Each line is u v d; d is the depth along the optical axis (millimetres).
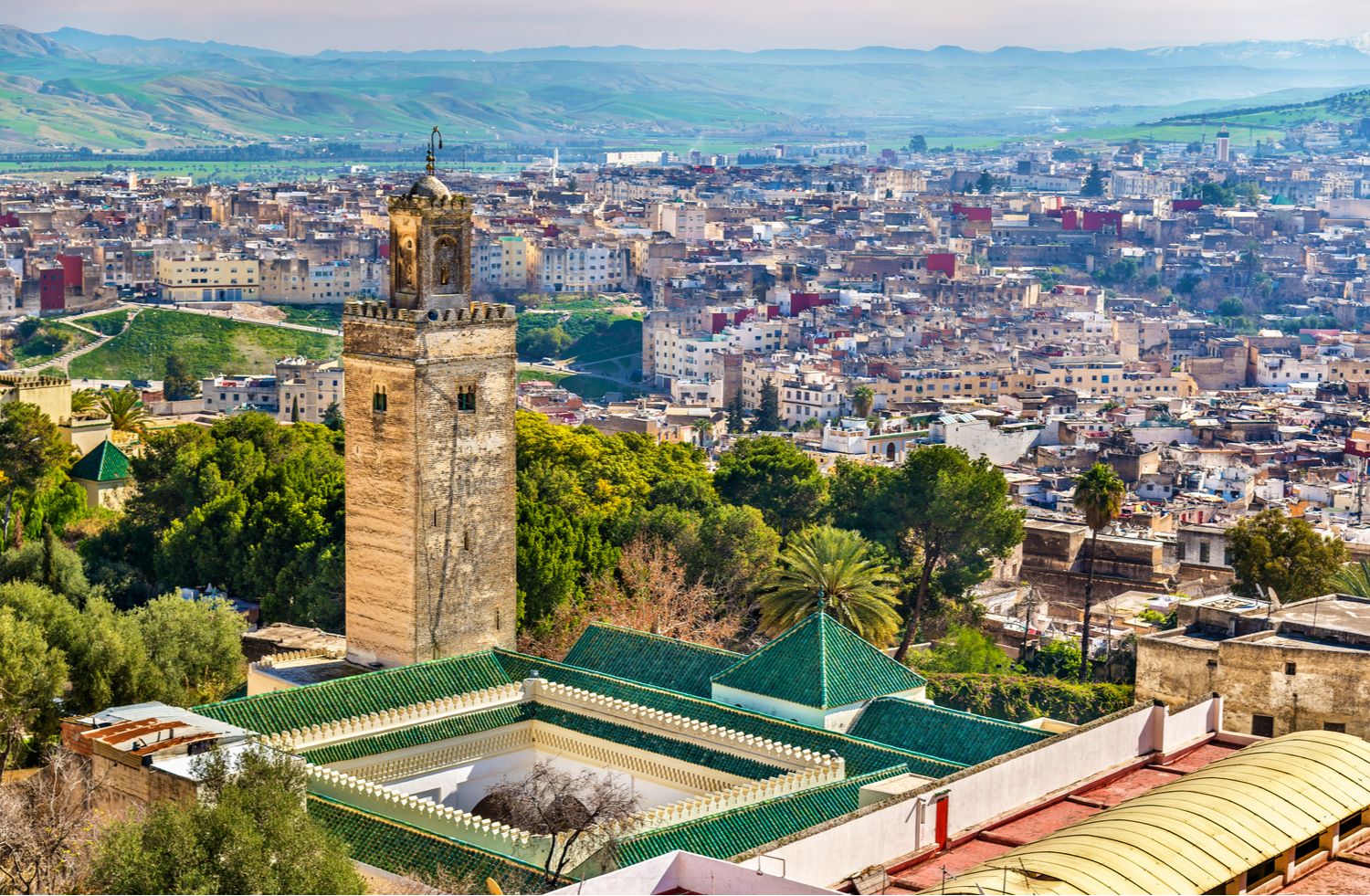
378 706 112750
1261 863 60906
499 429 127000
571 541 162250
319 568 168500
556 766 114500
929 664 173500
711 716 108938
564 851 82562
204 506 197250
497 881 81688
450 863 84438
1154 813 62594
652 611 155375
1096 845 58969
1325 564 180500
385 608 125438
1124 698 155125
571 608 152875
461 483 125000
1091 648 197625
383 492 124000
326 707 110750
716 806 91938
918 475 187375
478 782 113375
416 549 122500
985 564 186500
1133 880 56188
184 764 92188
